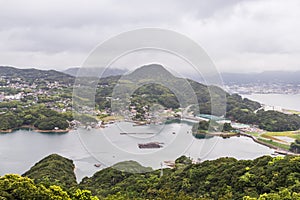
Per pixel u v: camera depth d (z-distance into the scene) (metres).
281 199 15.29
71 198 14.71
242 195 18.56
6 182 13.12
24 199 12.76
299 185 16.77
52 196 13.62
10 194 12.66
